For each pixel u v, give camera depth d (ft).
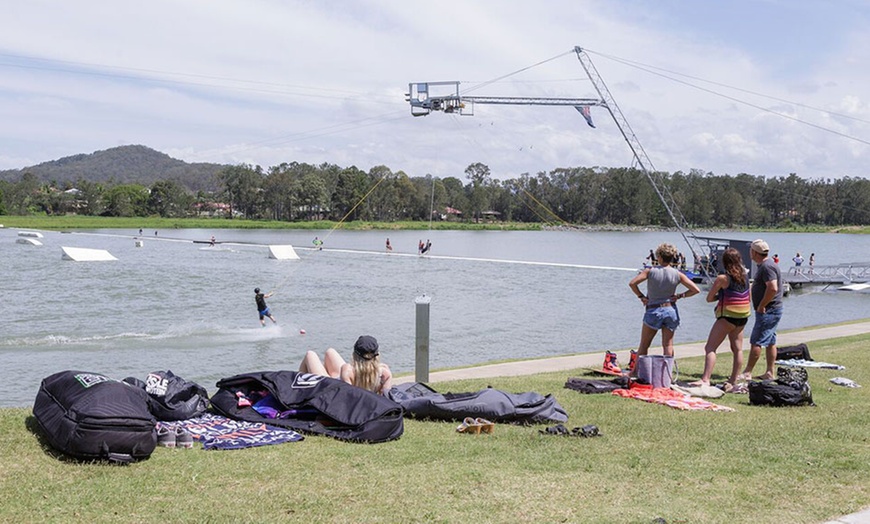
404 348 74.64
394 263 223.10
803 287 175.22
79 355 68.28
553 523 19.11
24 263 191.52
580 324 98.37
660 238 518.78
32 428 25.43
